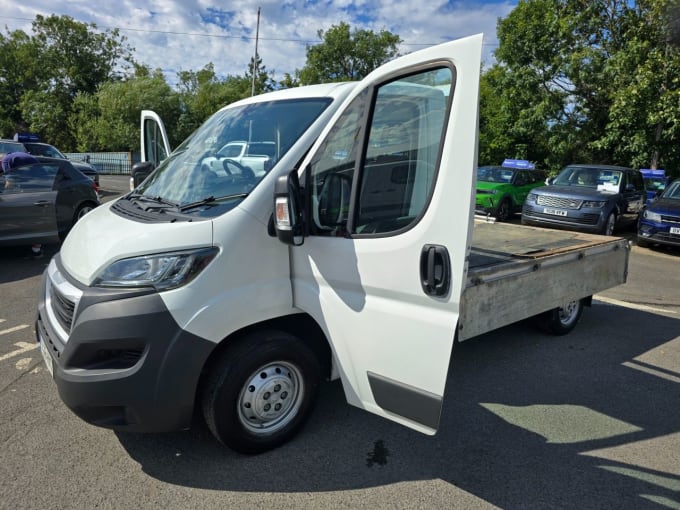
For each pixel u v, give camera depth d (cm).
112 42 4938
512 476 275
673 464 289
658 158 1698
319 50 4503
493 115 2609
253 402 276
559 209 1077
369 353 258
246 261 261
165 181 330
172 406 245
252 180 280
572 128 2047
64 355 244
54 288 283
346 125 266
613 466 286
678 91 1366
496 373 411
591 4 1847
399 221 243
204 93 4769
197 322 245
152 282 241
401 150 242
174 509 243
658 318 567
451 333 225
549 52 1981
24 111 4522
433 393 234
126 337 235
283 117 311
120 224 279
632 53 1559
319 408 340
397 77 244
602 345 477
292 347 283
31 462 275
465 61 212
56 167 804
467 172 213
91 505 243
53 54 4669
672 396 375
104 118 3906
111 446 292
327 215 268
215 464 278
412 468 279
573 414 345
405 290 238
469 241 217
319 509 245
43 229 755
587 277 442
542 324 490
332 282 266
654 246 1086
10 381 370
